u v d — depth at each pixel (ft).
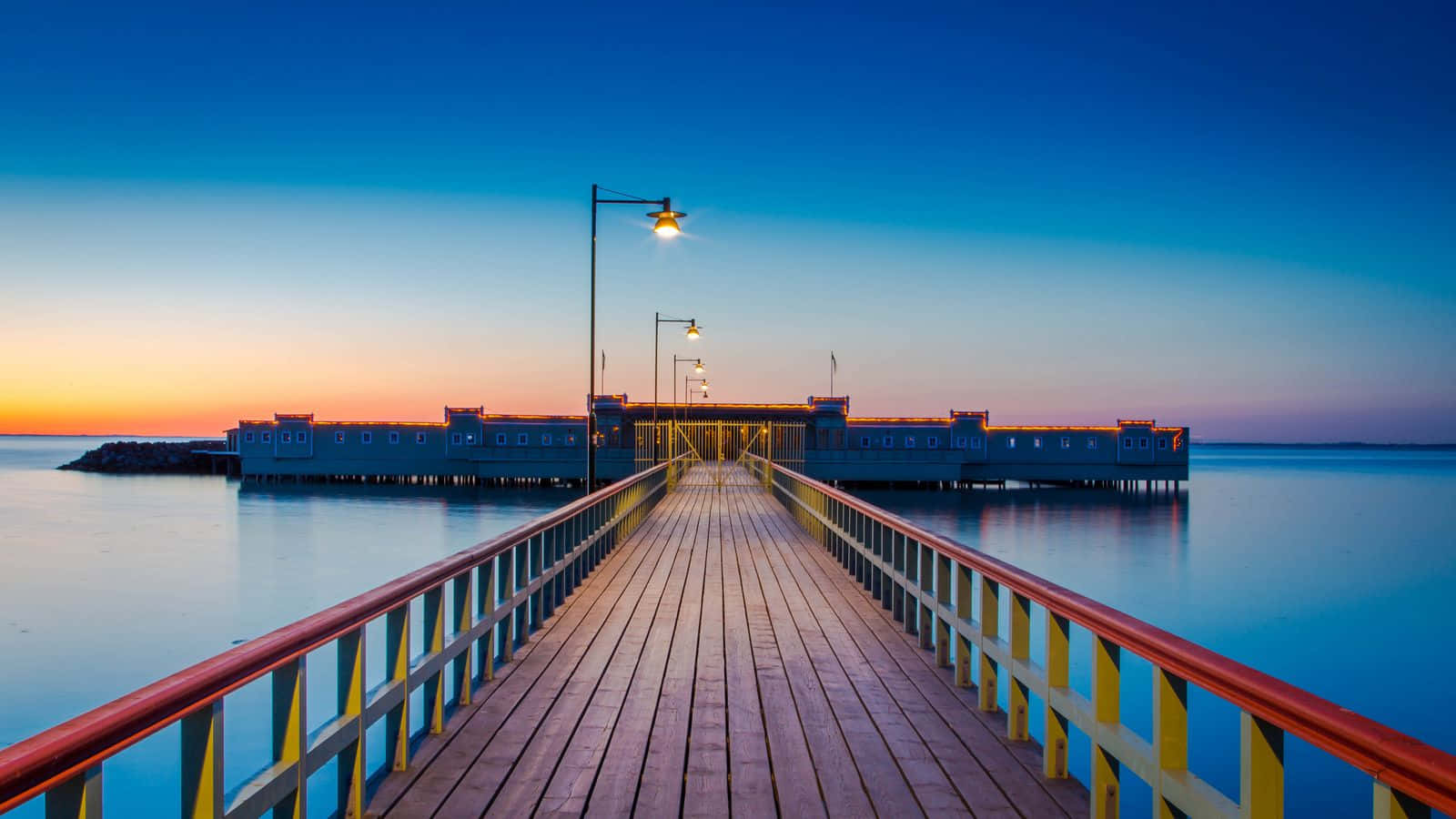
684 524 69.31
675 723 20.21
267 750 53.47
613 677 24.23
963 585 23.43
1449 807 6.98
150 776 49.21
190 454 455.22
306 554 143.64
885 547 35.12
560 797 15.99
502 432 277.44
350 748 14.98
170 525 183.52
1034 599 17.22
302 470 287.69
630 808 15.55
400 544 154.81
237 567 131.13
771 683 23.62
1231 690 10.07
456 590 21.99
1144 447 285.02
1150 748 12.50
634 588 39.37
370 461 283.38
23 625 93.45
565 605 35.12
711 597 37.04
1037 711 36.68
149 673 75.31
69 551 146.61
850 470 256.73
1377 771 7.80
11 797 7.50
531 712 21.02
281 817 12.75
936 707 21.50
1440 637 98.89
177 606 103.86
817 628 30.81
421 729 19.51
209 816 10.57
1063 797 15.94
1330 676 83.61
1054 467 282.97
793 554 51.24
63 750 7.88
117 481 342.23
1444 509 263.90
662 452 161.79
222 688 10.47
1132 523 207.72
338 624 13.60
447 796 15.96
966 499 261.24
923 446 278.87
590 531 44.62
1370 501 293.84
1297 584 130.82
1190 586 128.57
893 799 15.92
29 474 407.85
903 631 30.30
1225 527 204.03
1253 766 9.84
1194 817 11.06
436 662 18.90
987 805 15.60
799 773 17.20
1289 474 532.32
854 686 23.38
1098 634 14.17
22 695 69.10
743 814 15.37
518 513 205.87
